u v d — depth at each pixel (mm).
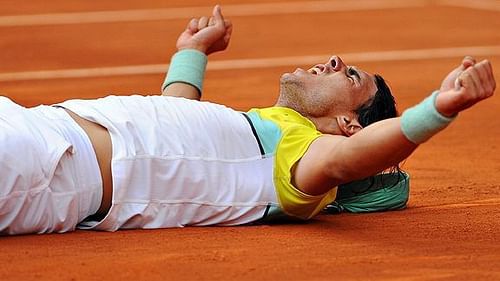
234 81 25344
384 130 11109
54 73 26219
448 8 37188
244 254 11234
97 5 37438
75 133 11945
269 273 10633
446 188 15188
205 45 14742
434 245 11758
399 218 13078
